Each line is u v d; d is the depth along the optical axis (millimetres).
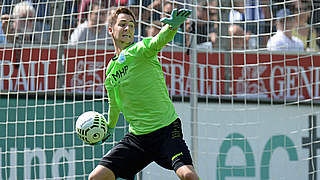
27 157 28656
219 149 28938
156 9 29297
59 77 29359
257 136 29219
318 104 29562
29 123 28906
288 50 29922
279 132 29250
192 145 26906
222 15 30094
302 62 29875
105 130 20234
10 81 29438
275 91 28984
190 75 27031
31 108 28984
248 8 30391
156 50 18016
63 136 28281
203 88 29312
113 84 19188
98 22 29094
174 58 29109
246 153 28922
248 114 29266
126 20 18875
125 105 19078
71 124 28797
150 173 27781
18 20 30156
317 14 29875
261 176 28969
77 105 29000
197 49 29297
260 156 29016
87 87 29219
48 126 28938
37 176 28594
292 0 30078
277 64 29922
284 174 28969
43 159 28562
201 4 29922
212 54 29531
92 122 20000
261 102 29484
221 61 29594
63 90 29078
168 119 18719
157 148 18828
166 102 18844
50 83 29281
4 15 29969
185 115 28828
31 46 29594
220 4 29156
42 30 29734
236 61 29688
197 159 26859
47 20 30141
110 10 30047
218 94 29500
